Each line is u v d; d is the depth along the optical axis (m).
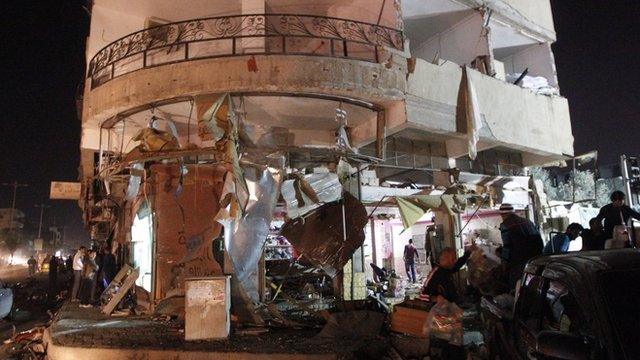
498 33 14.05
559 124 13.09
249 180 8.40
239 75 8.55
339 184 9.21
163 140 8.33
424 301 6.59
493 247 13.75
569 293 3.29
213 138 8.41
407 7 12.19
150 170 9.39
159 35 9.74
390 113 9.70
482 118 10.91
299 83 8.61
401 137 11.32
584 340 2.72
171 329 7.54
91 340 6.82
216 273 8.73
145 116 9.94
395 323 6.73
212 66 8.64
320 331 7.17
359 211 8.68
